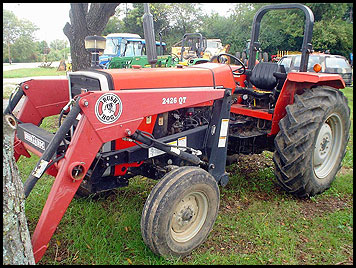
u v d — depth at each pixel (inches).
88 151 92.8
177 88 118.6
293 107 144.9
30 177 87.5
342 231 126.4
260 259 108.0
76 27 263.3
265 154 218.2
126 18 1157.1
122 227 118.8
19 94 130.3
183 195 102.6
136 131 103.1
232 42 1047.0
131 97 98.7
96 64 130.6
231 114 173.8
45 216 88.0
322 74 145.6
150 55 122.3
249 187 164.6
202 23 1210.0
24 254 82.0
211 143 129.4
